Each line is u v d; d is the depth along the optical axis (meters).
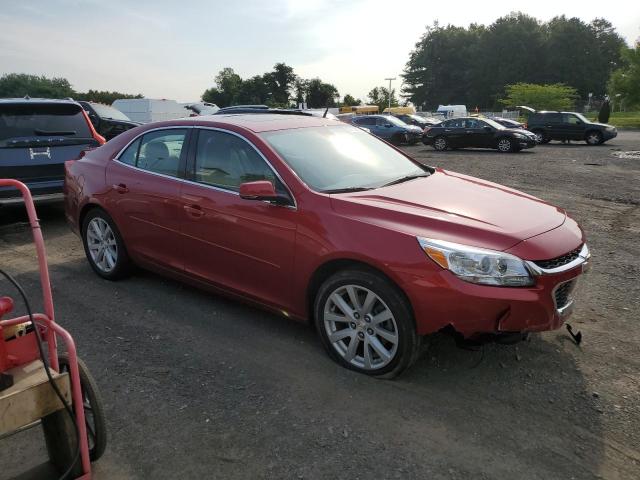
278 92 121.38
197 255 4.40
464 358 3.76
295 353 3.86
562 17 108.00
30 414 2.30
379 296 3.36
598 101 92.50
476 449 2.85
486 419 3.10
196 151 4.46
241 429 3.04
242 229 3.99
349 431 3.00
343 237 3.46
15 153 7.23
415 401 3.27
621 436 2.95
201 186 4.32
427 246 3.21
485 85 106.19
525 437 2.94
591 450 2.84
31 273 5.62
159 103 23.56
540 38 102.75
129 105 23.53
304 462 2.77
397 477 2.66
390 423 3.07
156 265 4.82
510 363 3.70
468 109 109.56
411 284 3.21
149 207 4.68
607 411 3.17
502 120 32.28
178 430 3.04
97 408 2.62
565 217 3.88
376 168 4.41
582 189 11.18
